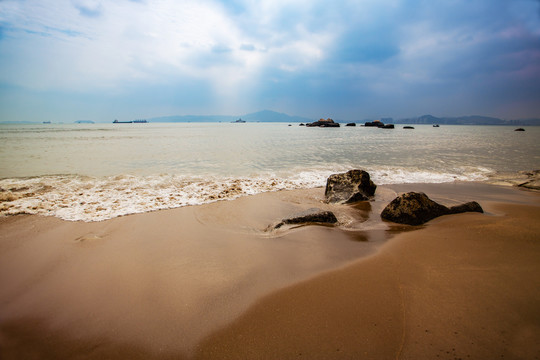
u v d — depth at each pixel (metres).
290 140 35.69
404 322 3.25
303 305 3.66
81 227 6.76
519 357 2.65
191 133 54.84
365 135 48.50
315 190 11.02
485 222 6.77
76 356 2.95
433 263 4.73
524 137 49.00
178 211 8.12
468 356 2.71
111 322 3.43
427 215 7.26
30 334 3.26
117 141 32.62
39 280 4.40
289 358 2.82
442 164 17.45
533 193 10.58
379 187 11.55
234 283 4.25
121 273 4.59
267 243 5.85
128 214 7.76
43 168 14.88
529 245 5.34
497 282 4.03
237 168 15.55
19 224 6.89
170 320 3.44
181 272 4.61
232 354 2.91
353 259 5.04
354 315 3.42
